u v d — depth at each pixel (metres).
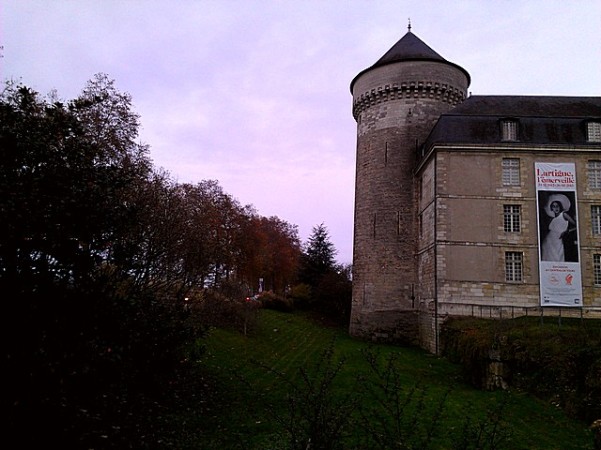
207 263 22.06
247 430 11.13
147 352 10.38
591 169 26.84
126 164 17.45
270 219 65.88
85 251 8.04
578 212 26.48
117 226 9.22
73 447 8.07
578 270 25.91
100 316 7.81
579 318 23.80
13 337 6.84
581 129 27.16
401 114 33.66
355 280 34.59
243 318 29.25
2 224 6.96
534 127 27.31
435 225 26.97
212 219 29.17
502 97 30.66
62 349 7.02
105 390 9.74
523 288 26.02
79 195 8.17
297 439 7.04
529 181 26.84
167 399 12.48
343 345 28.56
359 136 36.06
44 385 6.80
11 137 7.77
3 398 6.49
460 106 29.95
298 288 48.16
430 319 27.81
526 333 17.17
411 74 33.47
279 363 20.64
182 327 11.85
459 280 26.30
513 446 10.75
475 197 26.95
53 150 8.48
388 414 11.95
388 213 33.00
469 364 18.28
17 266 7.29
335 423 6.73
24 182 7.62
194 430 10.96
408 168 33.00
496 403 14.24
